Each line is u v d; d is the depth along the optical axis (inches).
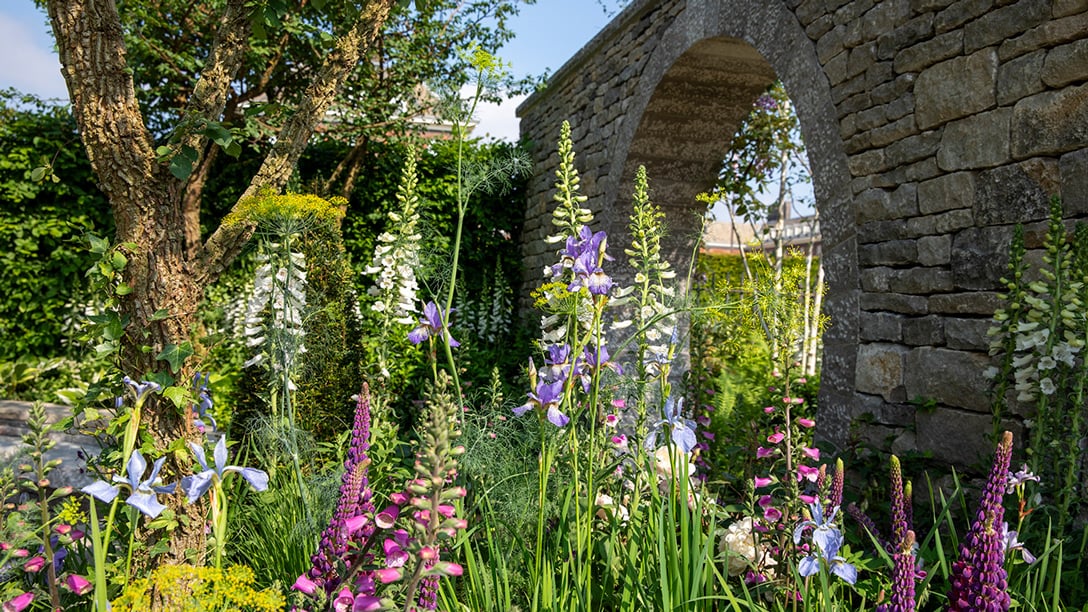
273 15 95.0
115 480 60.6
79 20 81.0
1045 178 110.5
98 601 55.9
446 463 55.7
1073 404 101.5
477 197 343.6
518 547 89.8
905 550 54.5
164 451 84.0
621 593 81.3
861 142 148.3
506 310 327.9
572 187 98.8
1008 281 111.5
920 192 133.6
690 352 182.4
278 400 145.6
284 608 67.6
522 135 377.7
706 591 74.1
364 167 329.4
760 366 179.6
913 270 134.8
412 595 55.5
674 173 261.1
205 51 301.1
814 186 164.2
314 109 101.7
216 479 61.5
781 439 96.6
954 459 124.0
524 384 217.9
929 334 130.4
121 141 84.4
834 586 78.0
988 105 119.6
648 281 110.6
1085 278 97.0
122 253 85.1
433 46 324.2
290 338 123.8
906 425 134.9
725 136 252.1
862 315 148.5
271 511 112.2
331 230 165.6
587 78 298.8
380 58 308.7
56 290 280.4
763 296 110.0
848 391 151.3
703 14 206.4
